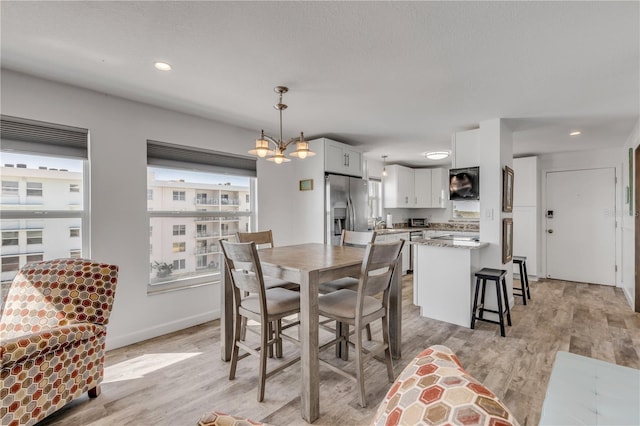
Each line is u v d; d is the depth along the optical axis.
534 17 1.62
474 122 3.48
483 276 3.04
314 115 3.24
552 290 4.62
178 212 3.27
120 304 2.74
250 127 3.71
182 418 1.77
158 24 1.67
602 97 2.74
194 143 3.28
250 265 1.98
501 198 3.35
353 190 4.43
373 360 2.46
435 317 3.38
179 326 3.12
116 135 2.73
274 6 1.53
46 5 1.50
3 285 2.30
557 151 5.14
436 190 6.36
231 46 1.90
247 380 2.17
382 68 2.19
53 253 2.50
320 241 4.10
